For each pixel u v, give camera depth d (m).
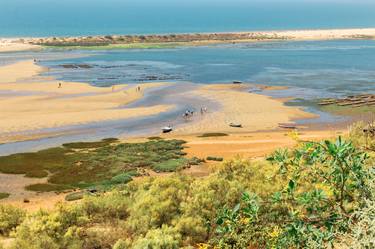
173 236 15.21
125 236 16.22
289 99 74.75
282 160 4.61
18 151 50.19
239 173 22.69
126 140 54.28
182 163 42.59
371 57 130.00
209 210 17.39
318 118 62.56
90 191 35.94
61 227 16.69
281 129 57.66
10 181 39.38
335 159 4.27
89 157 46.59
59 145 52.47
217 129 58.38
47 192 36.28
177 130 58.56
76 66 117.25
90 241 15.80
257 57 133.38
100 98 77.25
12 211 21.58
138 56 140.25
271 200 4.67
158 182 20.58
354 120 60.88
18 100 75.12
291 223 4.46
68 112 67.50
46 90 84.12
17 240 15.97
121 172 41.25
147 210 17.41
